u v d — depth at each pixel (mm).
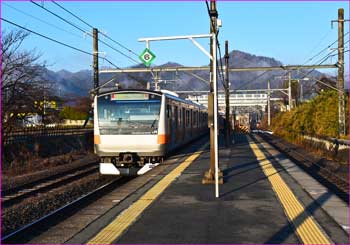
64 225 8938
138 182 13898
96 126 17906
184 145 26234
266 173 15172
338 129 30625
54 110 30641
